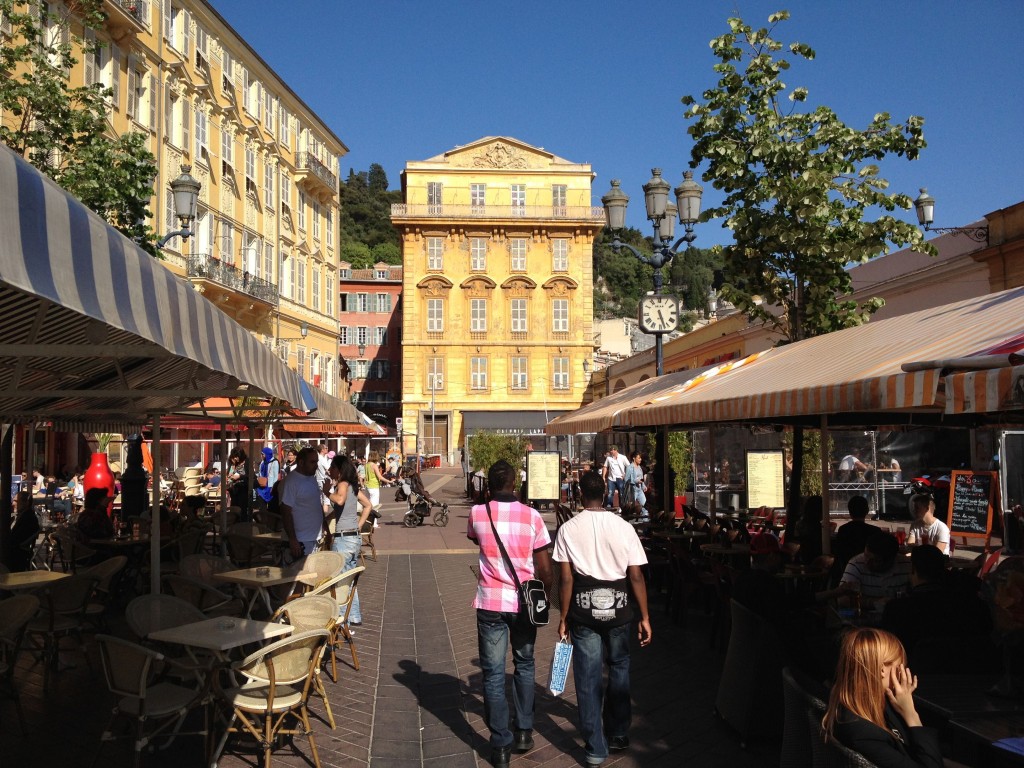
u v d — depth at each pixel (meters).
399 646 8.96
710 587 10.21
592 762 5.45
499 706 5.51
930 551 5.67
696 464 22.52
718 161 12.95
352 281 79.44
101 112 14.32
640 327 15.75
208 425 16.69
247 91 37.28
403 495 23.70
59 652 8.09
